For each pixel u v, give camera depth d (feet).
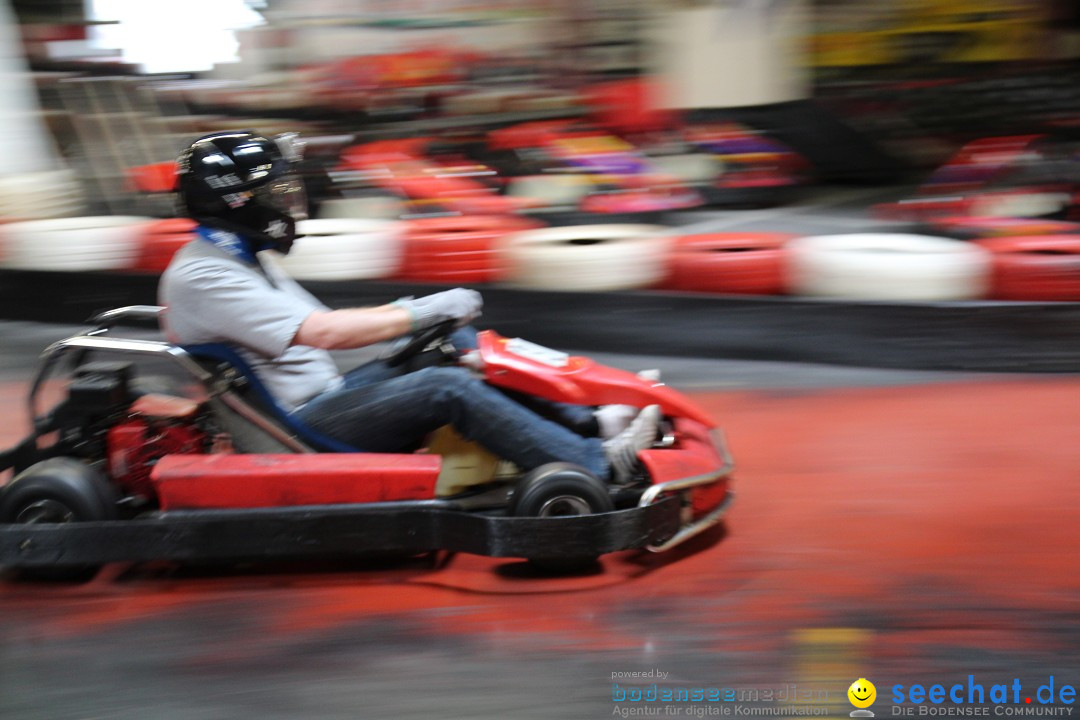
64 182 21.49
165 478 7.55
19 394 13.29
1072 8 26.05
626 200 21.25
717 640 6.71
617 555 8.08
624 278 14.79
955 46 26.61
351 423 7.85
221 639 6.92
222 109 26.99
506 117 26.61
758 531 8.52
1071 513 8.61
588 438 8.06
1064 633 6.66
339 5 27.09
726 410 11.98
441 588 7.59
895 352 13.42
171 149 25.14
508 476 8.30
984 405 11.70
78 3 25.27
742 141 23.89
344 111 26.91
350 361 14.53
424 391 7.70
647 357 14.53
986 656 6.41
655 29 24.59
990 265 13.53
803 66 25.57
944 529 8.40
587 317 14.76
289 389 7.93
